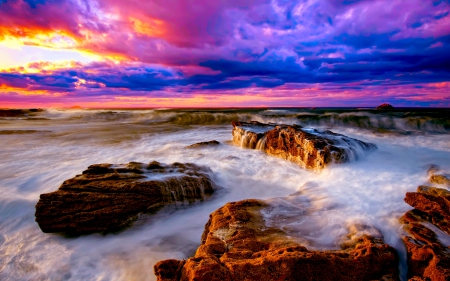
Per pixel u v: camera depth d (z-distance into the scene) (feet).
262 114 103.86
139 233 19.48
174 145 48.21
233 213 16.74
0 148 46.85
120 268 15.26
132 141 54.80
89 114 136.26
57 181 28.37
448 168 26.53
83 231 19.04
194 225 20.26
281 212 17.35
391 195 19.99
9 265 15.69
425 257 12.49
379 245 13.20
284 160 35.50
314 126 81.35
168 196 21.95
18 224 20.40
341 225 15.69
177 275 11.57
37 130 73.05
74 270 15.14
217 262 11.46
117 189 20.67
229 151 41.65
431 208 15.56
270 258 11.53
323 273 11.43
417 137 51.70
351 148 31.35
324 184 23.71
